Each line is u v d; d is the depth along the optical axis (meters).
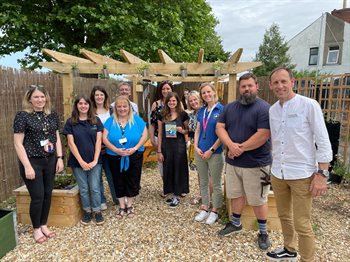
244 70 3.93
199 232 3.31
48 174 3.08
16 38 7.03
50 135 3.05
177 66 4.19
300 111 2.26
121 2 7.34
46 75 4.99
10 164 4.28
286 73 2.28
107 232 3.32
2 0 6.81
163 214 3.83
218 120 3.08
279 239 3.10
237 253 2.86
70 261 2.74
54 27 7.50
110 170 3.80
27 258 2.78
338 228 3.38
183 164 4.07
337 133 5.30
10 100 4.20
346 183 5.06
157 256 2.83
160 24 8.25
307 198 2.31
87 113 3.40
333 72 19.22
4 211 2.98
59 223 3.44
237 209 3.10
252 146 2.71
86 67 4.41
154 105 4.59
